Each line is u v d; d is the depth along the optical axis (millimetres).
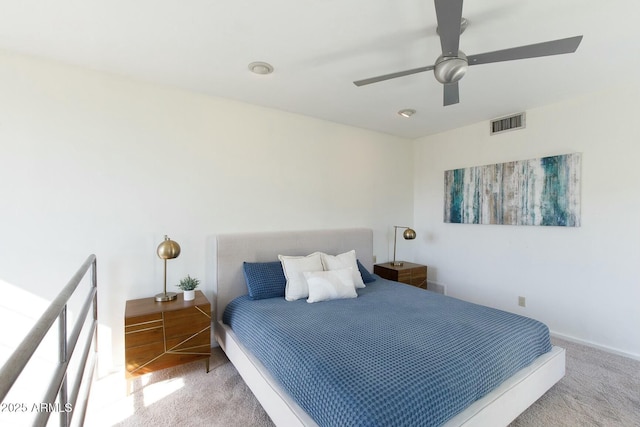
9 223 2117
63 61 2254
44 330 936
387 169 4223
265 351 1883
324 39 1966
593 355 2652
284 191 3314
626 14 1692
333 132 3689
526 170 3246
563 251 3004
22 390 2068
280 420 1577
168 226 2680
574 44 1537
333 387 1360
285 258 2936
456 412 1427
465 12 1685
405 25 1817
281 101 3027
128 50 2102
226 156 2957
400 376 1402
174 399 2068
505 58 1686
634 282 2584
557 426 1794
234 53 2137
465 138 3852
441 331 1910
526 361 1874
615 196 2678
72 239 2309
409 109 3242
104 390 2178
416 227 4500
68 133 2293
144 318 2156
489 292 3619
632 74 2430
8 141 2113
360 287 3039
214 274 2877
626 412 1919
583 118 2859
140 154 2557
